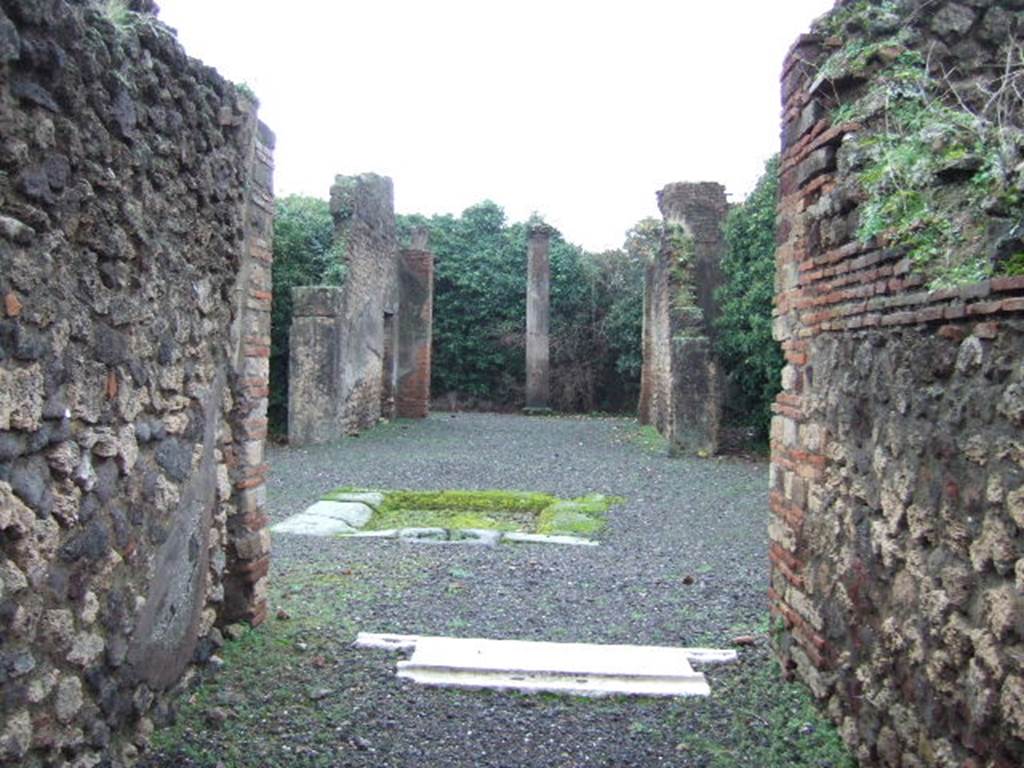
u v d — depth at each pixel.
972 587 2.86
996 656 2.68
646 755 4.02
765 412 15.41
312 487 11.45
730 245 16.09
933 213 3.57
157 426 3.73
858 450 3.90
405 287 21.75
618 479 12.41
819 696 4.32
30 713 2.84
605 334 26.03
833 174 4.43
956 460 2.99
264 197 5.35
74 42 2.90
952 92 4.58
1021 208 3.20
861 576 3.81
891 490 3.51
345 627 5.62
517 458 14.39
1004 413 2.66
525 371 26.80
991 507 2.74
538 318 25.19
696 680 4.80
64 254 2.93
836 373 4.21
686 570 7.45
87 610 3.18
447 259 26.86
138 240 3.46
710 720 4.37
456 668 4.88
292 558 7.57
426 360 21.89
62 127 2.87
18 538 2.71
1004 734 2.63
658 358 19.42
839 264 4.18
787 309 5.06
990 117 4.40
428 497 10.98
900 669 3.40
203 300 4.24
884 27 4.62
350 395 17.00
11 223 2.61
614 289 26.47
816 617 4.39
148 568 3.69
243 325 5.10
